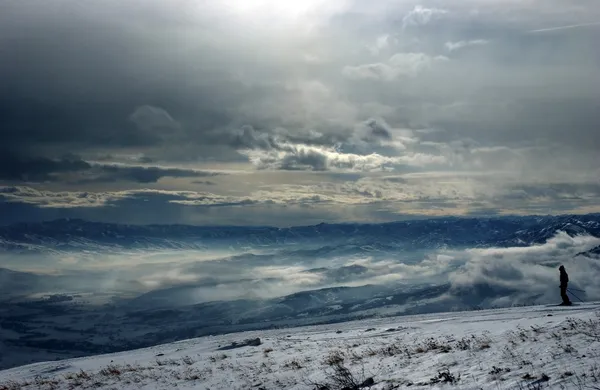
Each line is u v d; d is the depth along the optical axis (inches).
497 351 676.7
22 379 1229.7
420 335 1043.9
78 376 1109.7
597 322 718.5
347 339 1194.0
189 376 950.4
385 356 825.5
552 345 636.1
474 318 1310.3
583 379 480.1
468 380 565.6
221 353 1207.6
